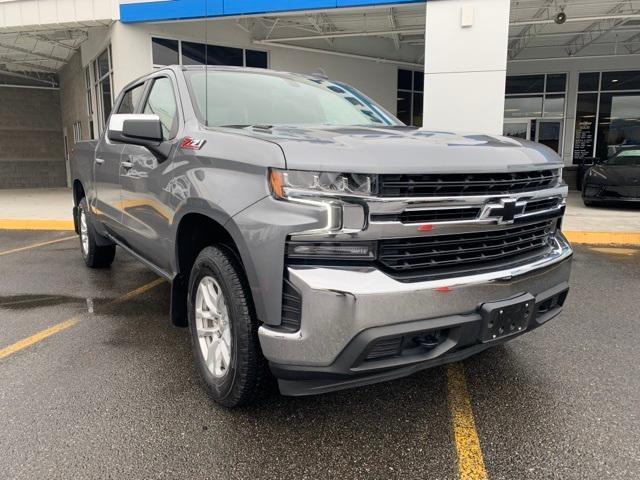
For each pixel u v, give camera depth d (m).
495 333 2.66
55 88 23.83
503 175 2.69
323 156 2.43
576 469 2.48
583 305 5.00
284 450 2.64
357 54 17.42
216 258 2.88
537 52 18.52
